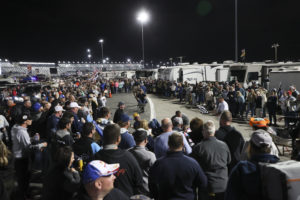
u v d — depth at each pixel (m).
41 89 22.92
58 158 2.91
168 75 29.94
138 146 3.88
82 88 21.75
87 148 4.28
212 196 3.49
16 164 4.84
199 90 19.97
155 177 3.02
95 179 1.78
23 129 4.98
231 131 4.23
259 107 13.12
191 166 2.97
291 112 8.46
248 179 2.12
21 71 80.31
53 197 2.80
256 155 2.31
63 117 4.71
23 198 4.85
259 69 20.59
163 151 4.24
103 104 14.67
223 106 11.14
